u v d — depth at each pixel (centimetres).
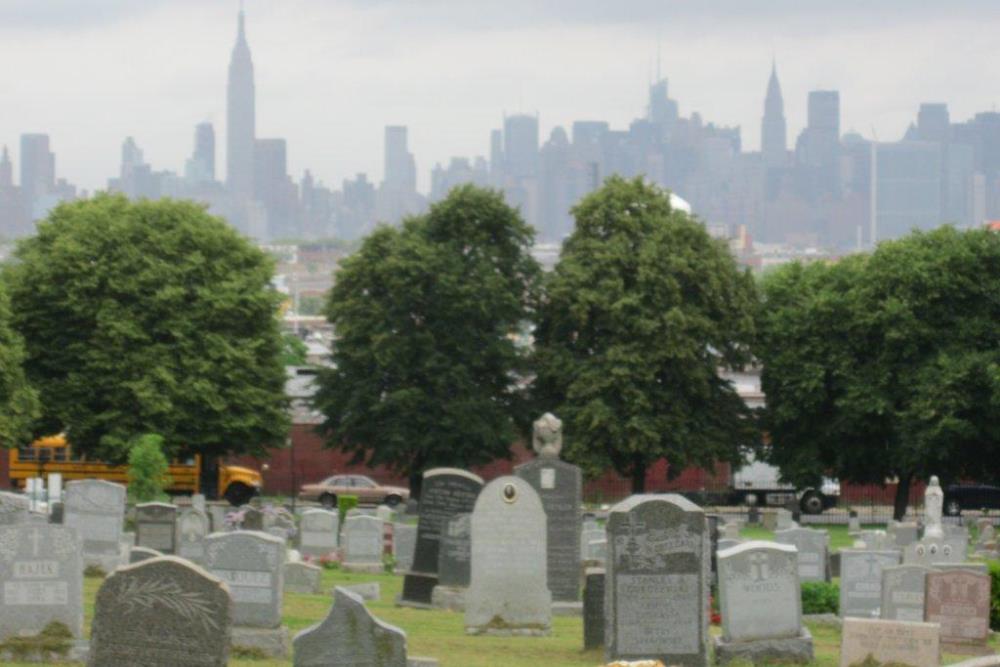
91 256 11219
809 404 11644
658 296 11606
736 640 4650
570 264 11881
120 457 10938
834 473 12075
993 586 5859
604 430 11369
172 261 11394
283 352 13688
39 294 11162
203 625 3712
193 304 11319
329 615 3844
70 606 4184
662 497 4441
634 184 12238
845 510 13162
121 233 11312
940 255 11594
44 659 4150
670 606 4369
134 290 11162
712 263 11800
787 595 4675
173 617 3716
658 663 4009
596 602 4850
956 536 7938
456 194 12238
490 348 11788
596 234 12112
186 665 3716
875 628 4447
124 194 12638
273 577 4484
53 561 4184
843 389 11769
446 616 5788
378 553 7688
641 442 11362
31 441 11400
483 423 11619
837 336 11731
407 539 7675
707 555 4400
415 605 6156
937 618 5216
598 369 11475
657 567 4369
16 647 4150
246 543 4484
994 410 11238
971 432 11169
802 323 11775
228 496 12888
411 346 11706
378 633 3838
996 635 5622
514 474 6094
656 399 11525
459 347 11825
